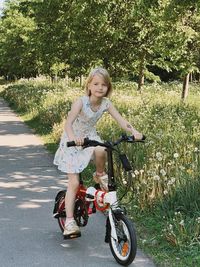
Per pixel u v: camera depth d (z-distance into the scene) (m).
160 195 6.09
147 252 4.88
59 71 32.66
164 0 14.49
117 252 4.65
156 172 6.55
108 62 20.06
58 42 22.08
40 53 23.45
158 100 16.12
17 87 32.06
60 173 8.77
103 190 4.84
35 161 9.91
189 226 5.23
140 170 6.70
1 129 15.30
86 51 19.30
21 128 15.52
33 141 12.71
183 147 7.73
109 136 9.41
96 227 5.70
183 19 16.19
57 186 7.79
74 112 4.74
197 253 4.74
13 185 7.85
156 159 6.92
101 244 5.17
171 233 4.99
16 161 9.93
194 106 14.12
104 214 6.10
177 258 4.69
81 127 4.90
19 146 11.88
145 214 5.95
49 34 22.20
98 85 4.70
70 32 20.12
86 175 8.07
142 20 17.64
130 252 4.40
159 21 16.03
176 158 6.84
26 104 21.38
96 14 17.25
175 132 8.88
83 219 5.11
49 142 12.25
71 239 5.31
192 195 5.88
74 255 4.86
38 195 7.21
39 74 43.12
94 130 5.02
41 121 16.06
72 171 4.82
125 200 6.52
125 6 17.45
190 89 26.00
